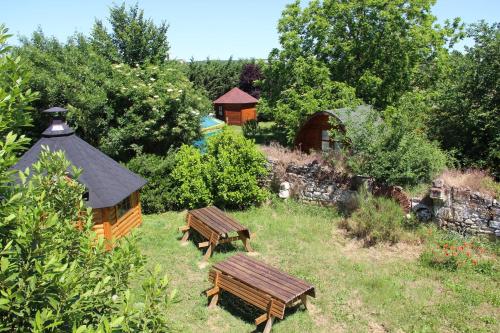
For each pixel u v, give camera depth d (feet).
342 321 25.32
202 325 24.88
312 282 29.73
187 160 46.01
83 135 51.16
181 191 45.80
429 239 34.99
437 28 72.79
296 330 24.31
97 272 14.80
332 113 52.16
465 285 28.89
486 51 44.11
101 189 34.76
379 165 38.52
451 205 35.60
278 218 42.06
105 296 13.60
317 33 74.28
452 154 43.68
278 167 46.11
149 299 13.20
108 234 34.86
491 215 33.81
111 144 47.24
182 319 25.36
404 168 37.76
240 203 45.01
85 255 14.76
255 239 37.27
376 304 26.81
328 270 31.60
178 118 50.34
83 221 16.79
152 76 53.52
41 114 50.11
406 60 69.46
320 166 43.39
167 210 46.47
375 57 71.72
